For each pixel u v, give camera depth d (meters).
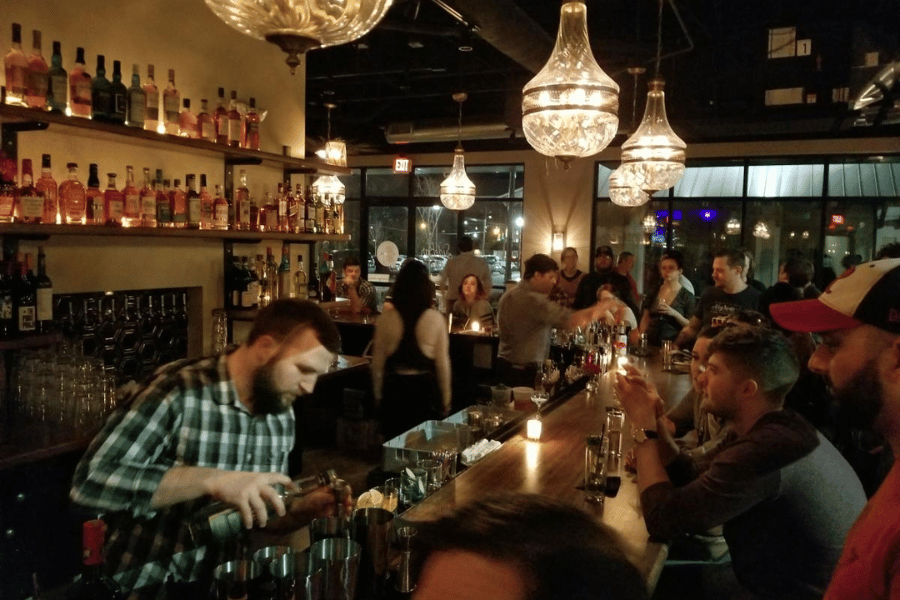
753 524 1.80
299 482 1.64
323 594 1.24
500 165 10.27
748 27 7.06
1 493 2.53
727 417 1.95
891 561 0.92
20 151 2.98
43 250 2.92
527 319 4.43
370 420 5.20
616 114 2.90
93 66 3.29
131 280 3.61
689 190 9.23
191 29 3.86
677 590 2.09
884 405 1.04
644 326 5.54
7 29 2.89
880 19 6.48
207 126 3.72
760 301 4.45
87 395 2.76
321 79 8.09
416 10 5.44
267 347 1.73
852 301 1.07
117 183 3.46
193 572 1.53
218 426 1.76
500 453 2.49
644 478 1.89
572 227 9.80
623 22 6.99
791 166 8.67
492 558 0.59
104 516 1.69
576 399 3.43
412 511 1.64
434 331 4.07
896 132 7.93
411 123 8.85
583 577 0.59
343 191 6.30
